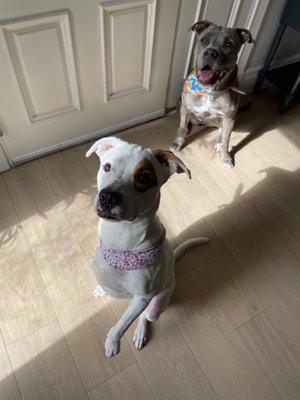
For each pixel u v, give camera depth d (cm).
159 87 230
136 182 95
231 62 177
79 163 218
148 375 152
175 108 255
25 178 208
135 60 204
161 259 119
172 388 150
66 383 148
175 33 204
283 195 217
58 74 185
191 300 174
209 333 165
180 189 213
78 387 147
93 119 221
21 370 149
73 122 214
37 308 164
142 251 111
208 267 185
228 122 206
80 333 160
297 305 177
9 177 208
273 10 227
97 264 125
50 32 164
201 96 194
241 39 181
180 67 228
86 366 152
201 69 179
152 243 111
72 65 183
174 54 217
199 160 229
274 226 203
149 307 142
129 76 212
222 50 172
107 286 134
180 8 192
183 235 194
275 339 166
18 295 167
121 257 112
